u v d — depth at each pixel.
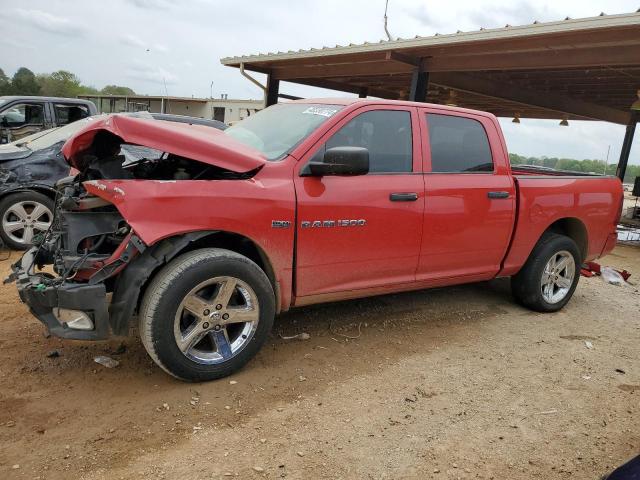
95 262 3.25
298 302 3.94
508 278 6.72
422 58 10.97
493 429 3.20
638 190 16.03
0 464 2.59
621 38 7.94
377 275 4.24
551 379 3.93
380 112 4.20
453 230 4.52
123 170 3.74
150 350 3.24
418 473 2.75
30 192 6.47
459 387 3.69
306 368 3.81
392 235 4.16
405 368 3.93
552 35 8.48
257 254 3.86
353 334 4.50
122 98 38.31
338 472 2.71
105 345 3.96
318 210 3.76
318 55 11.92
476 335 4.70
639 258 9.62
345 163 3.61
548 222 5.23
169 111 36.56
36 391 3.28
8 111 9.48
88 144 3.75
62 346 3.90
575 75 12.02
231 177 3.63
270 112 4.72
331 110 4.11
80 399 3.21
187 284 3.24
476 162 4.73
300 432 3.03
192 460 2.72
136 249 3.22
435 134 4.50
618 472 2.15
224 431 2.99
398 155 4.26
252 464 2.72
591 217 5.64
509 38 8.77
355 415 3.24
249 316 3.56
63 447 2.75
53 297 3.15
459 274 4.78
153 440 2.86
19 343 3.92
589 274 6.99
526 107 18.22
